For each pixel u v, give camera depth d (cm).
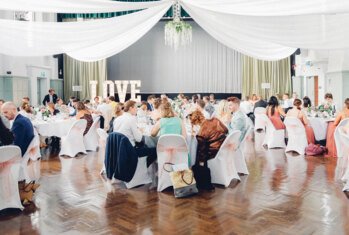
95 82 1435
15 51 534
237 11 464
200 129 454
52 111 803
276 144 741
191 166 455
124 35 621
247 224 325
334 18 475
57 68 1398
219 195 414
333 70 1020
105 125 876
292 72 1447
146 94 1562
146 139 466
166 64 1555
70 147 656
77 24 520
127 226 323
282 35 516
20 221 337
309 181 470
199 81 1546
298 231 308
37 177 503
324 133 690
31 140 418
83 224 329
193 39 1542
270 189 436
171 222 332
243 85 1489
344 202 383
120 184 467
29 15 1043
